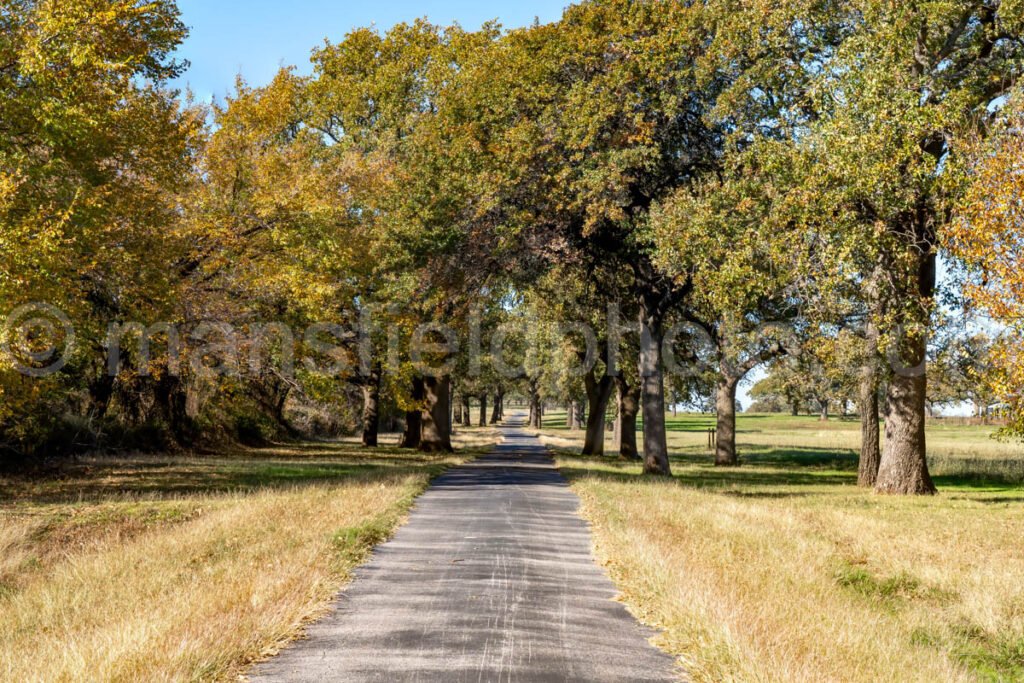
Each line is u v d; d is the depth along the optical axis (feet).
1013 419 52.01
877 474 91.61
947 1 67.77
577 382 165.07
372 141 127.24
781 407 544.62
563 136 89.51
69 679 20.43
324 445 156.97
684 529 47.73
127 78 71.31
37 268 58.08
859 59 70.08
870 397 96.73
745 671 22.29
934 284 81.66
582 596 31.53
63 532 49.78
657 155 86.33
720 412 148.36
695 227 75.15
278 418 168.45
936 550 46.85
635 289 104.37
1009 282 49.78
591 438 156.56
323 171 102.27
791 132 78.07
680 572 33.65
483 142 98.32
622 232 95.20
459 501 61.46
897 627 30.58
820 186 68.54
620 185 86.63
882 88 67.46
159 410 111.65
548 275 115.65
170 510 56.49
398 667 22.26
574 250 96.84
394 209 108.06
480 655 23.48
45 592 32.12
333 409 185.98
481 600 30.27
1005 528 57.26
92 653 22.16
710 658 23.54
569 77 94.27
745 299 75.97
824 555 43.37
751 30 78.02
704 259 75.82
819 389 128.57
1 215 57.26
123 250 77.61
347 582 32.99
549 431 316.60
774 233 71.41
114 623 26.00
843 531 53.11
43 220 60.95
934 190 63.98
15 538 46.26
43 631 27.68
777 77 79.92
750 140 84.17
